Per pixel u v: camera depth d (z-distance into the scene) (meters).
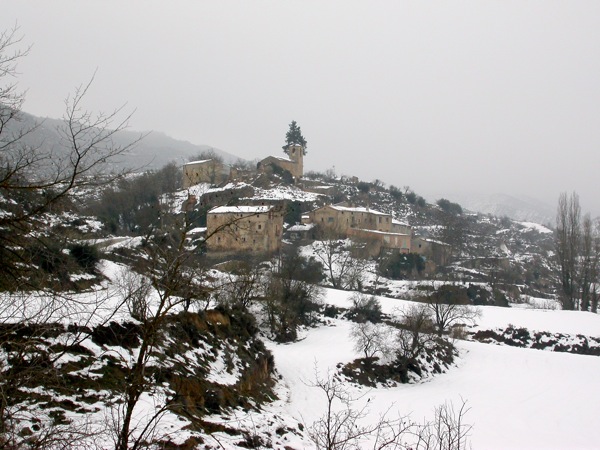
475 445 30.39
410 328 50.47
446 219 141.88
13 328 9.70
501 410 38.69
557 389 44.97
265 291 54.38
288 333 53.59
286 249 95.56
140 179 75.81
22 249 9.66
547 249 154.00
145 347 10.54
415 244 122.25
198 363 25.61
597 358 55.09
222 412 22.28
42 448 9.16
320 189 149.75
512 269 118.00
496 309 70.88
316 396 35.16
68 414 14.35
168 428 16.42
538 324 64.94
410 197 178.62
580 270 82.81
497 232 196.38
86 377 16.97
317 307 63.53
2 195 8.98
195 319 30.38
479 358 54.38
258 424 22.70
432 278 94.81
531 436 33.53
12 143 8.76
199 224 88.62
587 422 37.09
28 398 12.61
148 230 15.12
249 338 37.31
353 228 113.25
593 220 138.00
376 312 62.31
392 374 46.72
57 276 10.48
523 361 53.34
